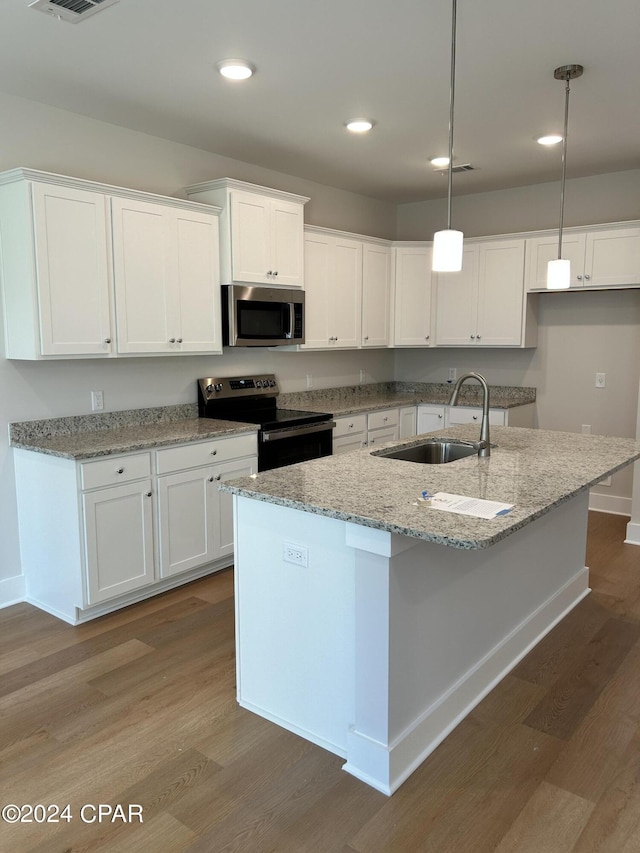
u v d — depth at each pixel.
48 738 2.28
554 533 3.12
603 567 3.92
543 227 5.18
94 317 3.26
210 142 3.97
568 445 3.11
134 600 3.42
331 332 4.88
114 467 3.14
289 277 4.29
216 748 2.23
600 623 3.18
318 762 2.15
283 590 2.28
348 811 1.93
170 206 3.57
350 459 2.79
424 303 5.47
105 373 3.69
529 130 3.78
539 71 2.94
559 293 5.16
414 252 5.41
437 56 2.78
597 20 2.47
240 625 2.45
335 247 4.84
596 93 3.20
